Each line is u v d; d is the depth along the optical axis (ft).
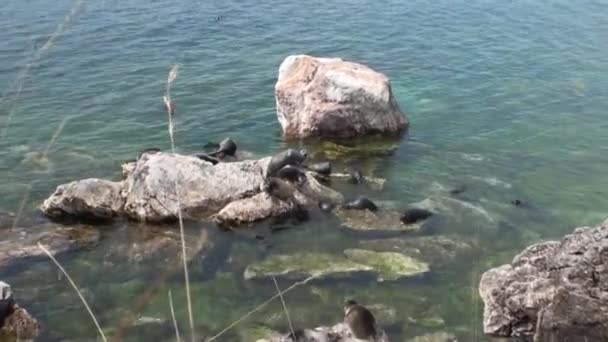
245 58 104.27
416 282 52.65
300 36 114.83
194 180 62.95
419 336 46.37
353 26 120.37
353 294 51.19
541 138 80.74
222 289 51.83
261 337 46.24
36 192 66.33
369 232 59.62
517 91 94.07
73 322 48.06
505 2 135.33
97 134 79.56
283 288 52.01
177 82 94.43
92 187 62.44
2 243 57.06
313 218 61.82
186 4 130.93
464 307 49.55
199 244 27.86
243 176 64.03
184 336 46.44
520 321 46.44
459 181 70.13
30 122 81.41
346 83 80.28
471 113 87.66
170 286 52.08
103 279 53.16
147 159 64.49
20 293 51.11
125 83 93.76
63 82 93.04
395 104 83.30
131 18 120.88
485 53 107.86
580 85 95.86
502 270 51.37
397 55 106.93
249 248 57.36
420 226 60.59
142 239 58.80
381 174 71.72
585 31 117.91
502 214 63.31
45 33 109.29
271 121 84.84
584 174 72.23
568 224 61.77
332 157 75.97
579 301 42.73
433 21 123.44
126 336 46.29
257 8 130.00
